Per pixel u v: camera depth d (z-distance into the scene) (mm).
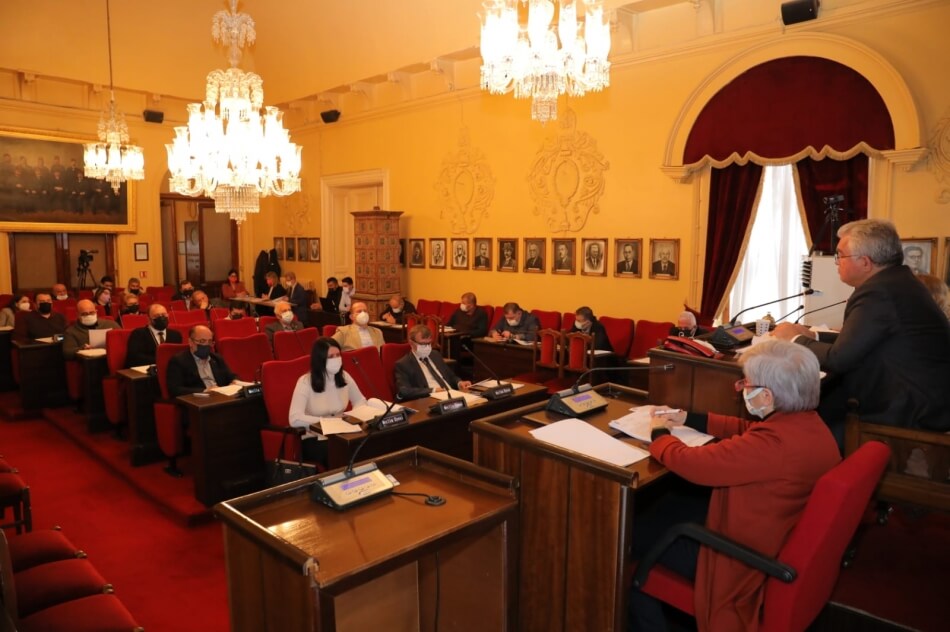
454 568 2211
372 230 9508
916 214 5500
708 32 6512
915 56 5375
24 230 10391
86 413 6117
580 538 2207
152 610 3197
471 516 1955
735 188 6598
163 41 11086
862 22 5613
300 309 10344
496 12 4066
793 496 2004
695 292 6883
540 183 8148
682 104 6758
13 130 10156
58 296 9406
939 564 2635
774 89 6137
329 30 9852
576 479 2203
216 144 5699
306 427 4109
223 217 13492
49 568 2438
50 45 10016
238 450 4465
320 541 1784
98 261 11438
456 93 8961
